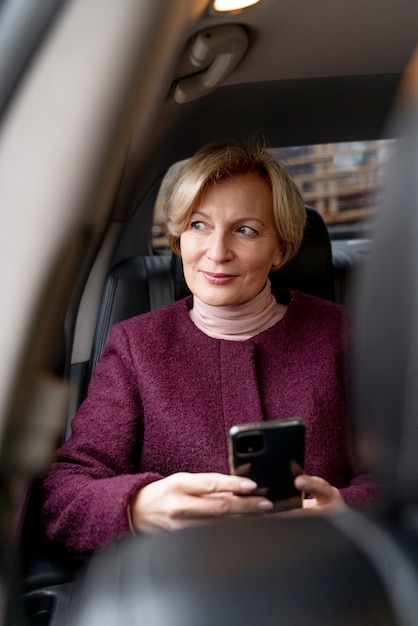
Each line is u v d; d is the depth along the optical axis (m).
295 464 0.98
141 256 1.94
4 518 0.65
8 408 0.56
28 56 0.53
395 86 1.77
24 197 0.53
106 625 0.45
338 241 2.16
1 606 0.64
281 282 1.76
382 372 0.47
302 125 1.90
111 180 0.54
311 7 1.29
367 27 1.43
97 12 0.50
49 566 1.28
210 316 1.50
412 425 0.46
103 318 1.80
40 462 0.60
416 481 0.47
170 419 1.43
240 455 0.96
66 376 1.68
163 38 0.51
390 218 0.45
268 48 1.47
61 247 0.54
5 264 0.54
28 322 0.55
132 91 0.51
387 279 0.46
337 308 1.58
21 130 0.53
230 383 1.45
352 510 0.51
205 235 1.44
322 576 0.45
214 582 0.45
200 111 1.73
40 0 0.53
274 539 0.49
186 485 1.17
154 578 0.46
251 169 1.43
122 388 1.49
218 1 1.14
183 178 1.43
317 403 1.46
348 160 2.06
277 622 0.43
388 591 0.45
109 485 1.25
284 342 1.50
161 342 1.50
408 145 0.45
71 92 0.51
